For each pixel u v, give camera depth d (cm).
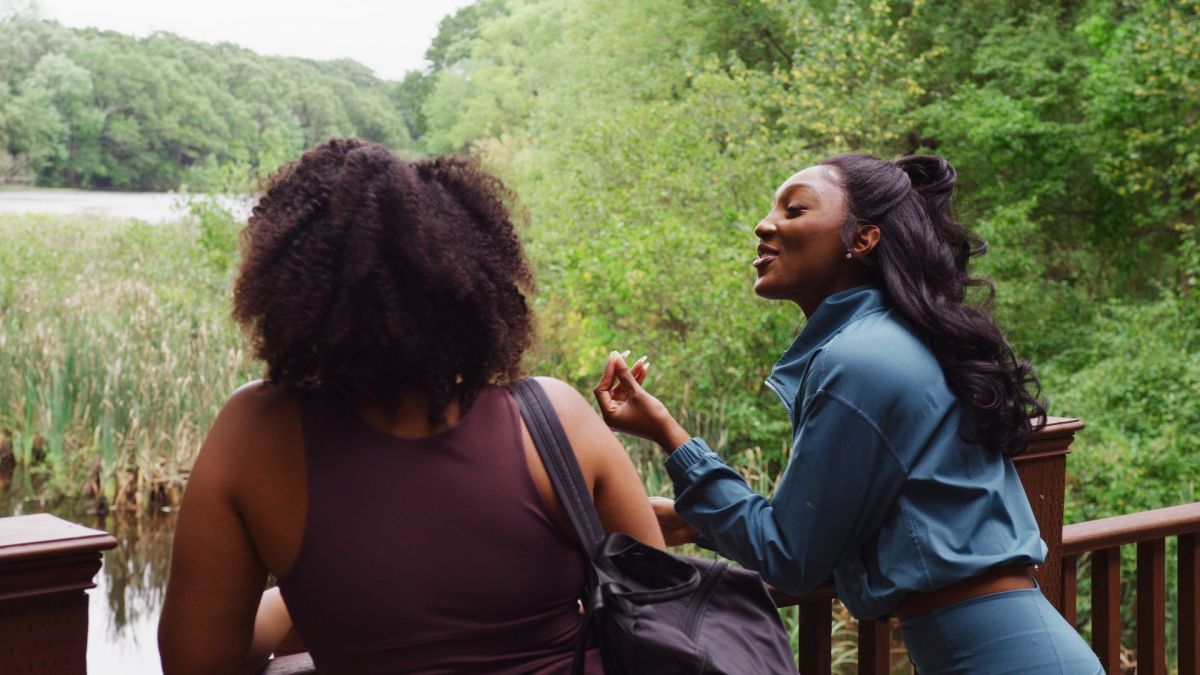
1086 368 970
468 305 102
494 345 104
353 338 98
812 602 182
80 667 117
